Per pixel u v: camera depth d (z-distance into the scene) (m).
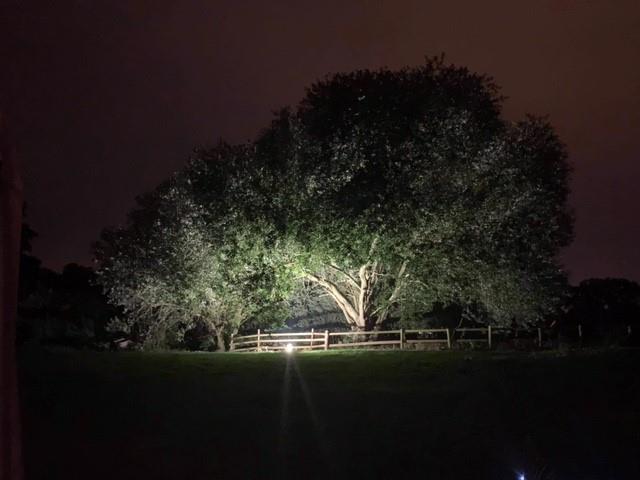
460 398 17.12
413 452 12.59
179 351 33.06
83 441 13.73
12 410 2.29
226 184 33.41
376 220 32.19
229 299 34.91
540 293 33.56
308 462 12.37
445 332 34.56
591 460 11.28
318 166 32.72
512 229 33.28
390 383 20.23
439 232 32.44
